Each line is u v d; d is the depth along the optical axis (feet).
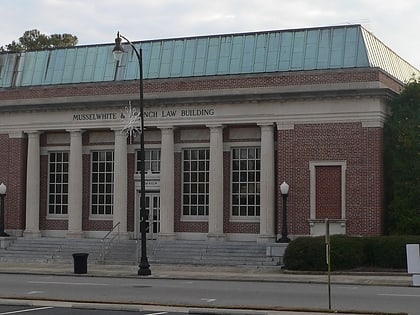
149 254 131.44
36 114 148.87
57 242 141.90
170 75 144.36
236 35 142.72
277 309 64.95
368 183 125.70
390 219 128.06
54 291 85.10
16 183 150.30
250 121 133.18
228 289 88.12
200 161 139.74
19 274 115.03
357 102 126.72
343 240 115.44
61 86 148.87
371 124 125.90
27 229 148.05
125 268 122.42
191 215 139.54
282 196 125.70
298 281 100.99
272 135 132.26
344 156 127.03
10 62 160.15
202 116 136.26
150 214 142.92
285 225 124.98
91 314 63.67
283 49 138.10
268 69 137.28
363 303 71.61
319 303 71.67
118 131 142.10
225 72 140.15
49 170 150.82
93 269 120.57
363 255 117.08
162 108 139.03
